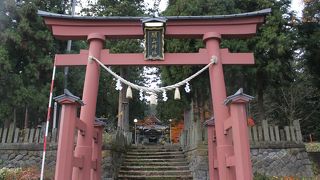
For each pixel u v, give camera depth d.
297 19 13.65
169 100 17.09
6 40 12.01
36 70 12.86
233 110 5.70
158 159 13.73
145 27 7.22
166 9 13.34
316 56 13.66
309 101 18.48
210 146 7.99
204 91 12.19
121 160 13.21
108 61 7.33
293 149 10.92
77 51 16.84
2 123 13.00
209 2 11.26
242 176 5.32
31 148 11.35
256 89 13.40
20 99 11.95
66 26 7.52
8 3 12.36
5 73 11.60
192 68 11.32
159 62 7.33
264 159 10.79
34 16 13.11
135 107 25.12
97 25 7.53
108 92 21.02
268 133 11.22
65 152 5.67
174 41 11.30
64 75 14.66
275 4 12.56
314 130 18.03
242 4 12.47
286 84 12.56
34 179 9.20
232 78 12.84
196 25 7.58
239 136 5.52
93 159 7.84
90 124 6.91
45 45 13.41
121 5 18.31
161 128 29.84
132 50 17.41
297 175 10.57
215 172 7.79
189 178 11.79
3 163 11.20
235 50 11.50
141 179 11.92
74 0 17.27
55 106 14.58
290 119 17.44
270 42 11.47
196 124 11.73
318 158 11.02
